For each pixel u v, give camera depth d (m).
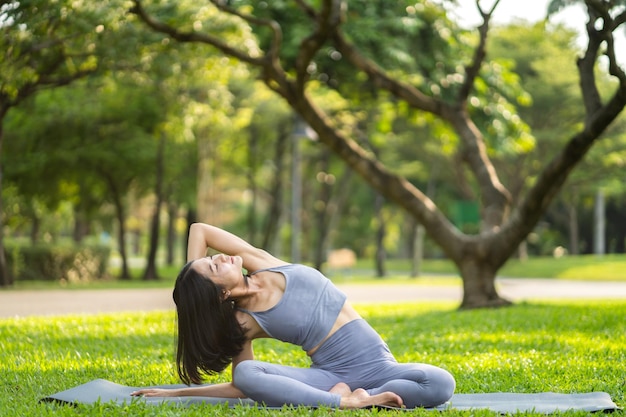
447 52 18.67
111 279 36.97
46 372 8.11
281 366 6.07
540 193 15.71
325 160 42.19
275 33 15.88
